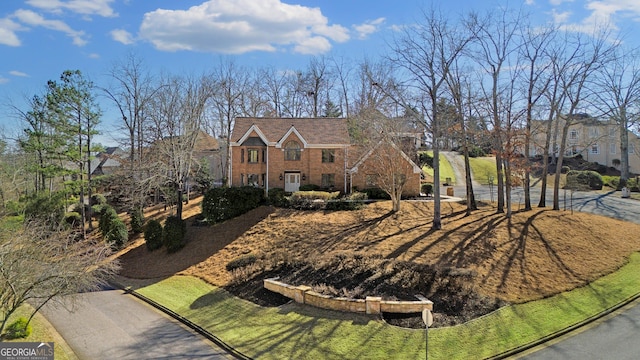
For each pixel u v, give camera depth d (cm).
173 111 3931
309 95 6881
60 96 3966
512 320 1745
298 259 2467
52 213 3769
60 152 4100
